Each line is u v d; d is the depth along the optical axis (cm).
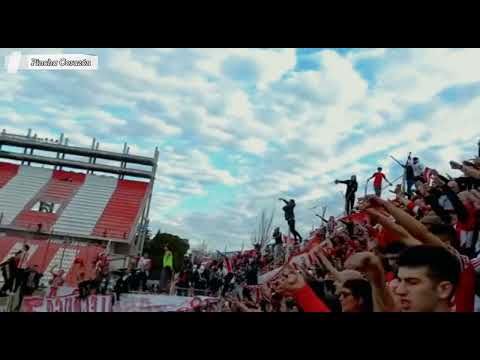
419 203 1079
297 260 1098
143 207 2523
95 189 2695
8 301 1191
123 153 2831
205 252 1803
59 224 2355
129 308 1109
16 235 2144
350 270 1020
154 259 1741
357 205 1195
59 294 1149
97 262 1283
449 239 984
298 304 1066
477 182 988
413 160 1272
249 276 1300
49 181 2730
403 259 974
